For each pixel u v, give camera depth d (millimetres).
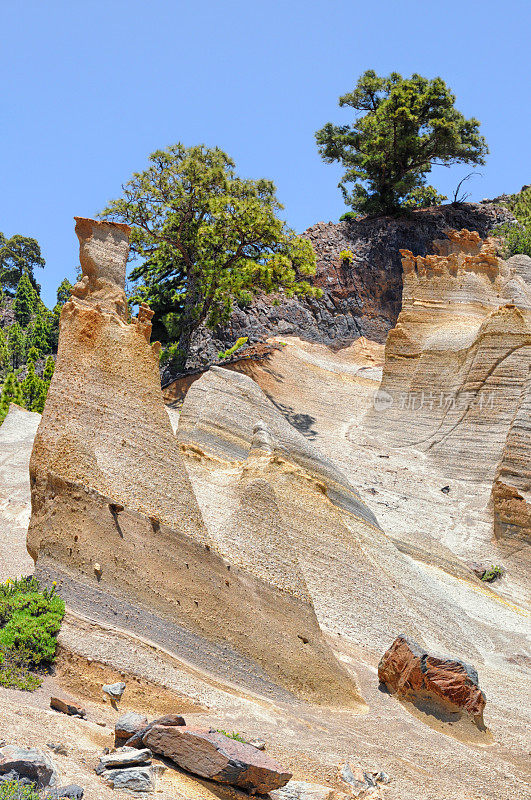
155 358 19141
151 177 47062
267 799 11602
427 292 43906
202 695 14875
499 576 30406
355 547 23188
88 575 15523
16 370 73938
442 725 17172
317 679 17047
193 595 16484
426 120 68188
